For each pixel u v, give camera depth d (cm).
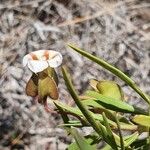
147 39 62
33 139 53
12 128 53
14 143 53
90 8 63
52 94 19
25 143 53
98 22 62
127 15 64
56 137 53
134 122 18
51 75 19
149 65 60
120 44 62
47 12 62
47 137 53
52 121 54
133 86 18
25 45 60
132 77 60
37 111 54
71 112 19
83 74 58
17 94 56
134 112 19
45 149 52
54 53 19
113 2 64
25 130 53
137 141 20
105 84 20
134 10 64
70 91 17
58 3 63
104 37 62
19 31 61
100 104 19
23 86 56
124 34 62
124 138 19
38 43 60
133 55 61
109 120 19
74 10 62
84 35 62
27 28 61
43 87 19
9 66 58
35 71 19
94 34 62
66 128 19
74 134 17
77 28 62
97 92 20
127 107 19
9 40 60
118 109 19
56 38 61
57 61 19
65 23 62
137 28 63
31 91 19
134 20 64
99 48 61
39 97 19
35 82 19
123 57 61
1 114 54
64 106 19
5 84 57
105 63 18
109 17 63
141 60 61
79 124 19
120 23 63
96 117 19
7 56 59
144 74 60
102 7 63
